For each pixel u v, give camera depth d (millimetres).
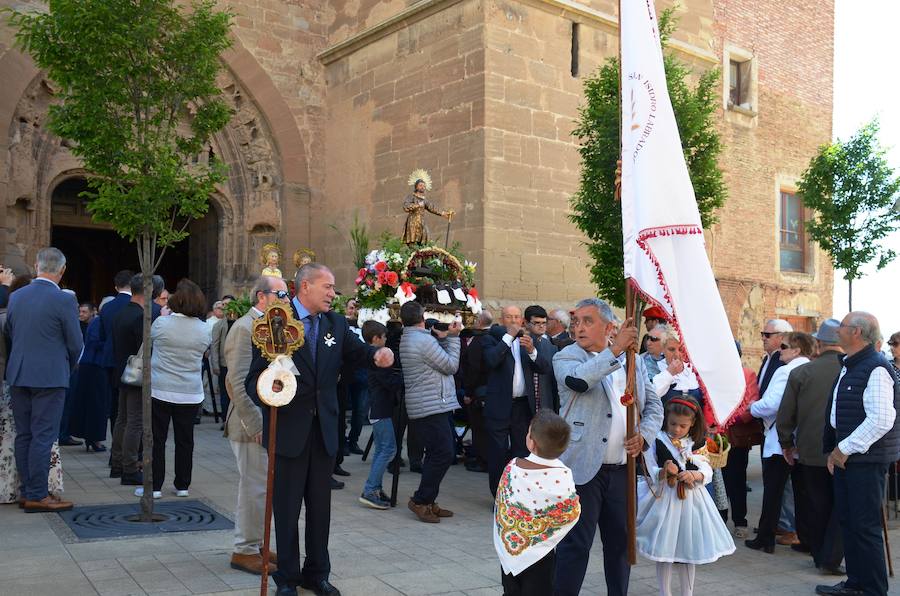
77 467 8758
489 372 7629
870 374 5324
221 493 7652
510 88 12773
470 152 12641
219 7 14742
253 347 5047
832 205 14141
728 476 7250
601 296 10836
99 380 9719
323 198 15836
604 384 4656
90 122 6445
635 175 4617
